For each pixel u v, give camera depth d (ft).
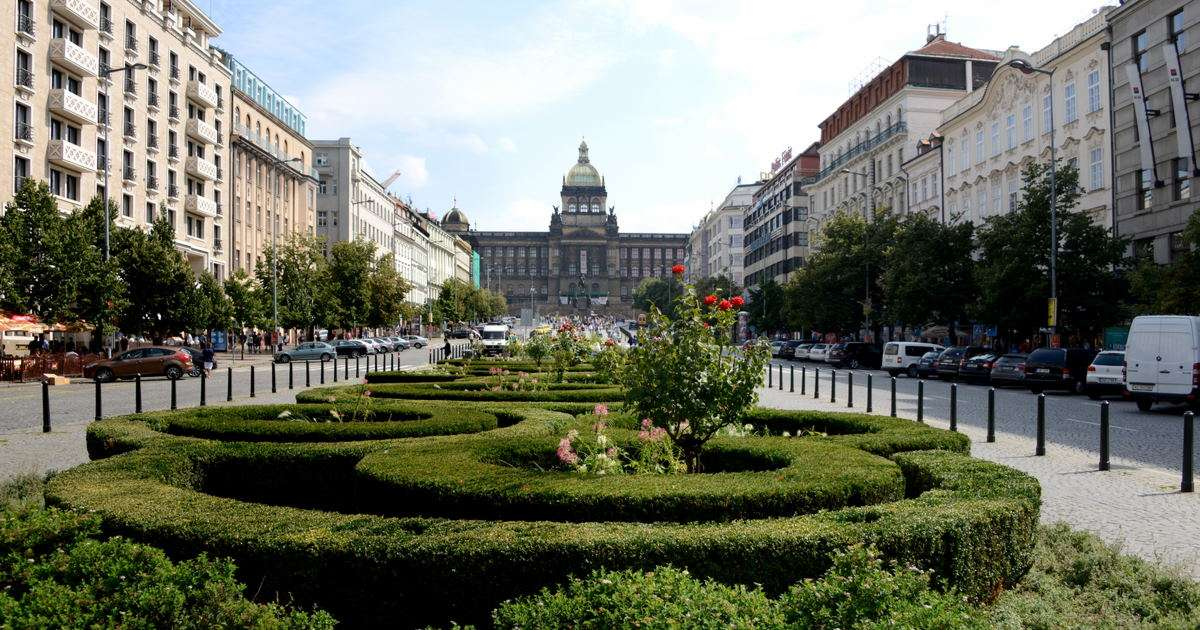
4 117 138.10
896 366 143.43
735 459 31.07
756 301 289.53
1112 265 125.39
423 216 542.98
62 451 47.52
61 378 114.32
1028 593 21.02
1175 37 117.29
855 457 27.17
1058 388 106.42
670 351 28.99
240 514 19.65
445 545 17.21
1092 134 136.15
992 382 118.42
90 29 162.61
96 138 165.17
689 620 12.62
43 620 13.94
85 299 129.39
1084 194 136.15
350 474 29.94
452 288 463.01
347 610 17.37
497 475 24.08
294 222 290.35
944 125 190.29
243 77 263.08
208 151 215.92
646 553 17.10
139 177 181.47
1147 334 76.23
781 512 21.93
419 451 28.76
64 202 152.76
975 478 24.07
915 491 26.96
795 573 17.38
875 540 17.76
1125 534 28.27
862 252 189.88
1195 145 112.78
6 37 138.72
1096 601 20.17
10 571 16.35
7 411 71.92
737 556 17.26
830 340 258.37
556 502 21.65
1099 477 39.32
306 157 306.96
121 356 122.52
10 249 117.50
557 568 16.98
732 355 29.53
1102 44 132.46
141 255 149.38
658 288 543.39
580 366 98.53
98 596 15.16
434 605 17.13
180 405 76.07
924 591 13.91
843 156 269.44
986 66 222.69
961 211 172.04
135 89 179.73
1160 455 47.06
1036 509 22.09
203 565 15.75
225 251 227.81
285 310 218.38
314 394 53.26
